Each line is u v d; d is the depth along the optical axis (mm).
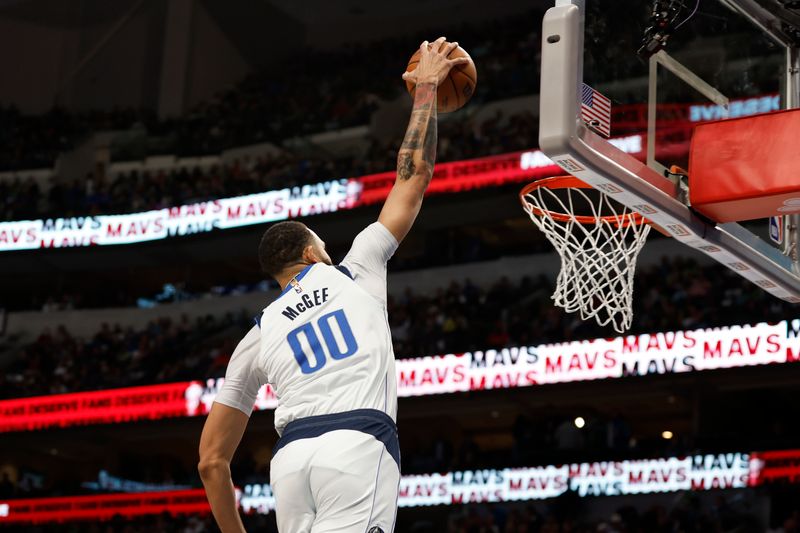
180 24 28703
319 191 22609
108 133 27344
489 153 21266
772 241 5035
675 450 15453
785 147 4270
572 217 4824
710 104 4680
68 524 20172
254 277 26547
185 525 18922
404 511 18688
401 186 2867
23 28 29203
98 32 29484
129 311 24562
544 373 17062
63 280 26656
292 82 28734
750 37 5074
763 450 14805
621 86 4082
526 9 28422
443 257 22719
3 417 21875
